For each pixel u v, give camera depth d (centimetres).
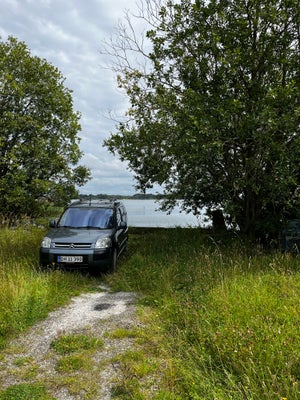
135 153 1048
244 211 1045
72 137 1766
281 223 926
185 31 934
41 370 380
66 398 326
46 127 1712
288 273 639
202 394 313
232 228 1129
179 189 1072
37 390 336
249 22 859
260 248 917
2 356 412
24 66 1653
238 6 859
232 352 362
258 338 374
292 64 869
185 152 842
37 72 1686
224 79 842
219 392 306
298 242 930
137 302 616
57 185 1673
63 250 763
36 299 563
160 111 875
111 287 726
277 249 898
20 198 1494
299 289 543
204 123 755
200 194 1161
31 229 1276
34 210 1631
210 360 357
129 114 1002
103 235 813
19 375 368
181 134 839
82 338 454
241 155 890
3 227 1294
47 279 667
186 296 563
